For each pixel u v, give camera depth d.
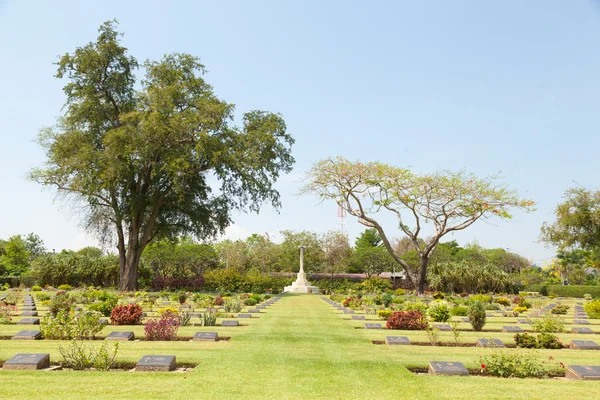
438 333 13.94
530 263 76.06
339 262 63.66
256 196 40.50
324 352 10.39
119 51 37.16
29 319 15.12
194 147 36.09
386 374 8.30
